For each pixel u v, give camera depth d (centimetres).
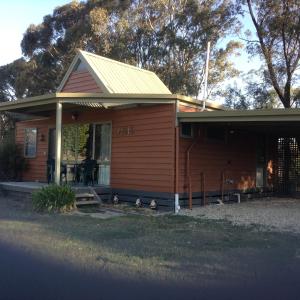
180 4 3366
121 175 1489
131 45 3372
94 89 1777
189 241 873
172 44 3256
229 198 1620
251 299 535
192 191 1422
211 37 3120
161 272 645
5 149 1931
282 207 1439
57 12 3703
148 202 1396
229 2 3016
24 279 604
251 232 977
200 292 558
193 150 1430
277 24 2375
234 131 1652
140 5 3416
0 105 1606
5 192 1645
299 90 2578
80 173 1617
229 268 674
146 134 1419
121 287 573
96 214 1243
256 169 1820
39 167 1872
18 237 885
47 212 1251
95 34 3319
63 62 3591
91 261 703
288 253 777
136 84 1828
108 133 1559
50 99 1384
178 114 1338
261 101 2748
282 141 1995
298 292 563
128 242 855
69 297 531
